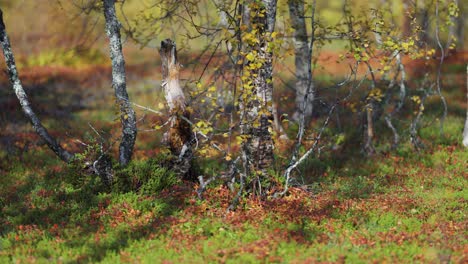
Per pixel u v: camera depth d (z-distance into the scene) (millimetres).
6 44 12891
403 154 17344
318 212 11672
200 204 12109
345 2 15844
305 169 15758
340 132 18234
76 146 18844
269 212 11578
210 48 16531
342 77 29500
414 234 10523
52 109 24797
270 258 9211
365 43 12922
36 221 11617
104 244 10094
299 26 17188
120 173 12859
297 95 19766
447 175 15055
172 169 13320
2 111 22656
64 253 9727
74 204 12352
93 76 32625
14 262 9469
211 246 9828
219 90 16938
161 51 13070
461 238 10320
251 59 10914
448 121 21938
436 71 33500
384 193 13609
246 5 11781
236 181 13320
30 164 16953
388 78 18891
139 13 16625
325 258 9344
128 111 13242
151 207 11992
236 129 18578
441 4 17703
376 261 9141
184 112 13070
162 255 9531
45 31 30531
